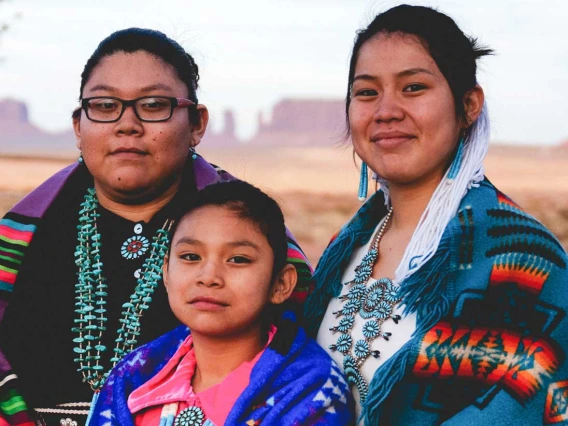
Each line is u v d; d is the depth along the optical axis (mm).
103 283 3342
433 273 2775
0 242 3396
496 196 2865
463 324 2689
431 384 2697
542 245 2719
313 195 36719
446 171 2977
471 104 2969
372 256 3064
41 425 3256
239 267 2943
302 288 3365
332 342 3027
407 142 2879
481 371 2666
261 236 2994
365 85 2961
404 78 2883
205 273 2900
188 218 3018
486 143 2949
